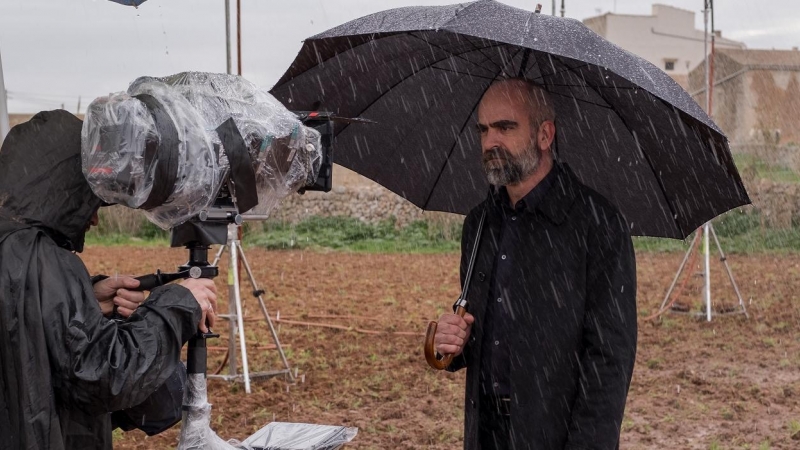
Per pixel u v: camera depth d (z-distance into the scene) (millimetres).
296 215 23875
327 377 8547
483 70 3625
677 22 53156
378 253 21500
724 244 20844
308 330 11141
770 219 21359
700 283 15617
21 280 2305
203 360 2580
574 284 3219
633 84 3000
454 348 3297
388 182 4012
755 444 6781
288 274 17250
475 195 4000
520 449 3195
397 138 3902
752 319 11812
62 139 2449
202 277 2602
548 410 3184
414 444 6641
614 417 3094
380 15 3213
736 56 44969
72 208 2438
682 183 3523
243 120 2443
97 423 2621
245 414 7203
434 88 3740
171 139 2297
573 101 3564
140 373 2338
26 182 2408
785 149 25562
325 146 2699
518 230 3355
